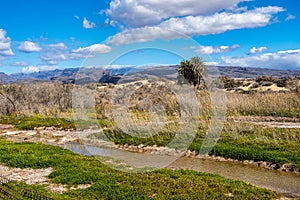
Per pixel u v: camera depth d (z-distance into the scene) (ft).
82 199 50.88
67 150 91.45
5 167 72.84
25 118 168.45
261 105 147.54
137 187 55.67
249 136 100.17
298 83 168.55
